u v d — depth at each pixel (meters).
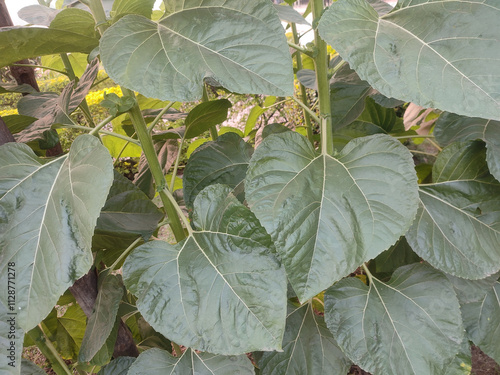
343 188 0.41
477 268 0.51
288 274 0.37
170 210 0.54
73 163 0.40
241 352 0.38
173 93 0.35
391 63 0.38
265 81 0.36
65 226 0.37
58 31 0.45
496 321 0.63
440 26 0.39
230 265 0.41
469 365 0.55
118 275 0.57
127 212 0.60
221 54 0.37
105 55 0.37
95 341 0.49
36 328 0.58
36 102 0.73
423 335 0.48
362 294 0.52
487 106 0.35
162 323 0.40
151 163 0.51
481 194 0.54
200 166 0.66
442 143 0.59
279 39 0.37
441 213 0.54
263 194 0.40
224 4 0.40
